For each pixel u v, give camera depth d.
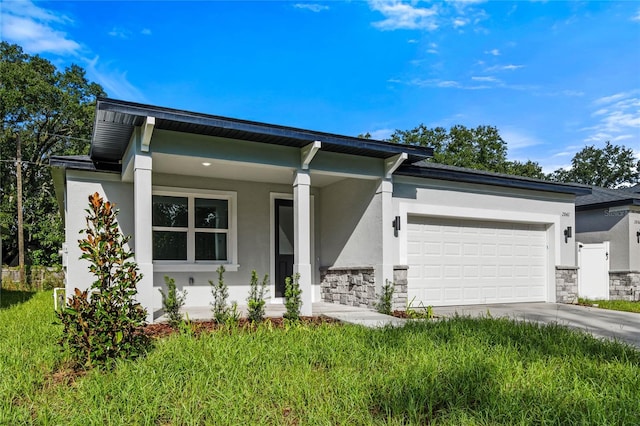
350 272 9.52
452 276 9.83
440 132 32.16
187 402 3.28
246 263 9.55
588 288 12.98
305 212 7.78
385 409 3.19
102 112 5.95
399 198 9.06
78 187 7.86
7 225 22.52
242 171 8.66
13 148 23.45
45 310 8.50
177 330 5.94
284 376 3.88
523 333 5.76
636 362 4.52
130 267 4.51
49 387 3.78
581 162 37.34
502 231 10.57
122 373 3.85
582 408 3.16
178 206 9.09
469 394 3.45
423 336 5.35
